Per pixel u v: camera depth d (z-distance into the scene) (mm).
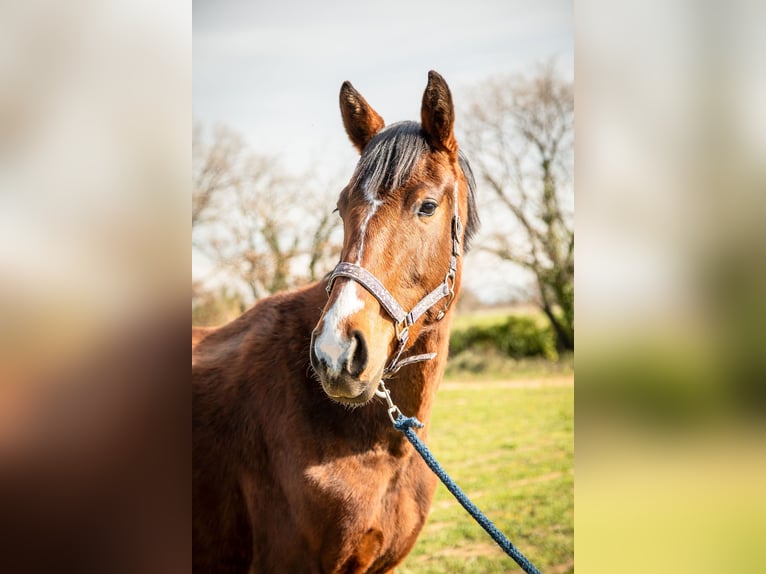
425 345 2156
